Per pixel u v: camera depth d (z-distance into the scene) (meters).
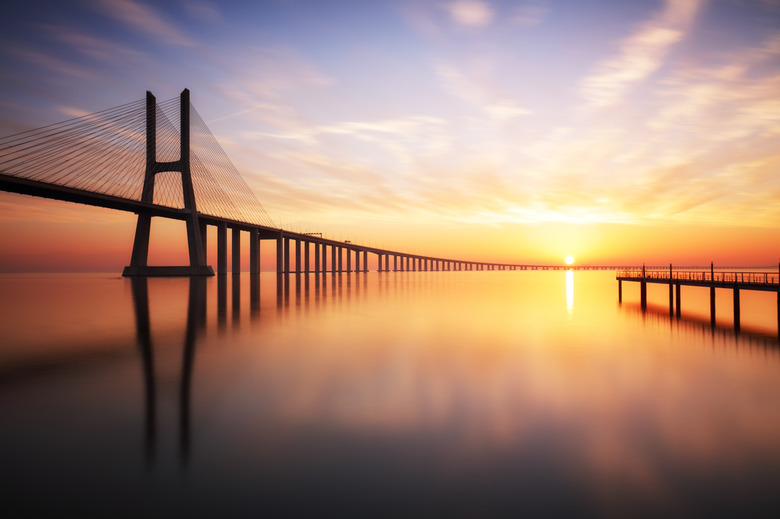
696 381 16.73
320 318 35.81
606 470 9.66
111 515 7.91
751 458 10.26
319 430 11.80
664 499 8.55
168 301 50.00
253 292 64.56
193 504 8.27
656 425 12.23
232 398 14.46
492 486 8.98
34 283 105.19
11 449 10.56
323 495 8.60
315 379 16.91
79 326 30.73
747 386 16.06
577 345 24.30
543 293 72.25
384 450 10.59
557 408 13.63
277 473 9.45
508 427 12.06
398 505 8.29
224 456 10.23
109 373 17.69
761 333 28.39
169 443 10.93
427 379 17.00
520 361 20.17
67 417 12.65
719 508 8.27
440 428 11.98
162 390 15.36
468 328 30.70
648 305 49.50
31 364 19.19
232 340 25.41
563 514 8.06
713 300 37.84
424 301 53.84
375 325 31.94
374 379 16.95
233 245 140.88
